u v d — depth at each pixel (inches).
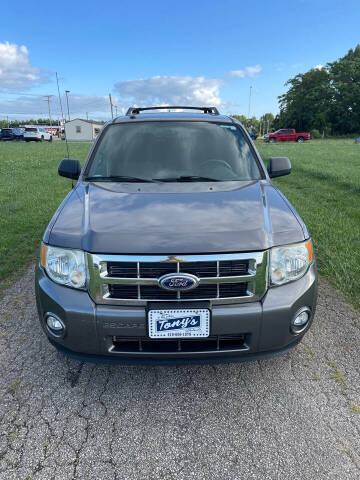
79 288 80.6
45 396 88.5
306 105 2571.4
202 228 80.6
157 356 80.7
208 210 89.0
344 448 74.1
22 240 206.2
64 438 76.8
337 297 138.1
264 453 73.3
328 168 501.4
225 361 82.0
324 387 91.4
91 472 69.4
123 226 82.2
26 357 102.9
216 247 77.3
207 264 77.3
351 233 207.8
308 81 2586.1
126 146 125.8
